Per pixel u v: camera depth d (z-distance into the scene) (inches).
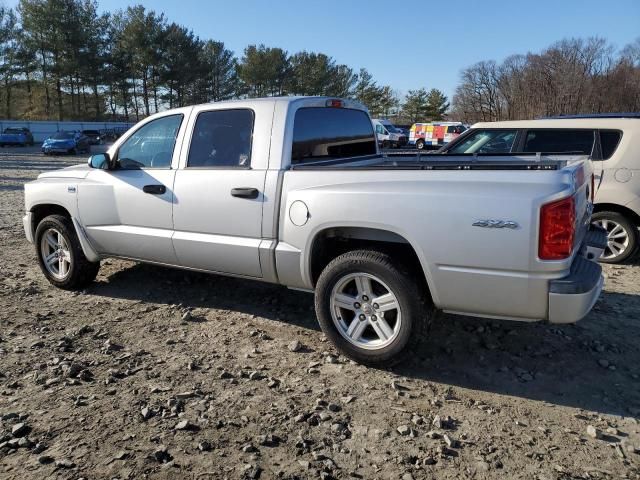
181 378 143.6
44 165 908.6
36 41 2226.9
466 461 110.0
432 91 3432.6
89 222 202.4
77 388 137.5
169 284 223.0
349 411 128.5
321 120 181.3
